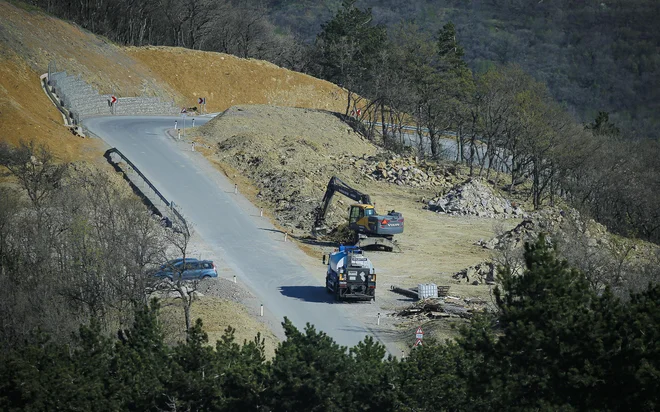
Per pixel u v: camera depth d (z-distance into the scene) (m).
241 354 49.50
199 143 139.00
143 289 68.94
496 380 39.81
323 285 86.12
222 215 108.56
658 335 37.81
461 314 74.88
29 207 89.44
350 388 45.56
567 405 37.53
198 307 72.25
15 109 119.12
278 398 45.38
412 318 75.50
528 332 39.72
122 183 108.81
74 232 74.44
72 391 44.38
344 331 71.62
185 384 45.47
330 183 103.56
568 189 147.12
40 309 66.12
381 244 100.44
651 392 36.72
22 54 142.38
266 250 97.12
